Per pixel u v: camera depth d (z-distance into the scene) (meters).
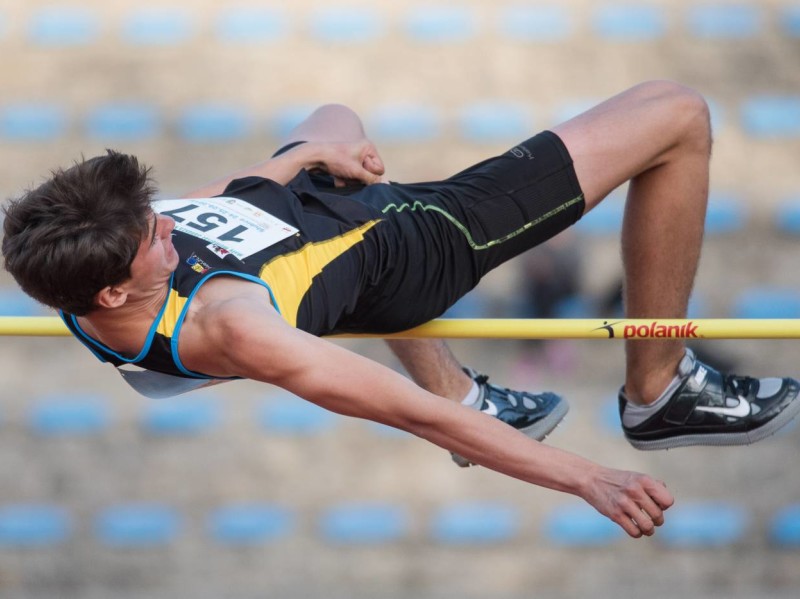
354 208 8.85
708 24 42.25
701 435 10.70
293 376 7.33
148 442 27.84
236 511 26.05
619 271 29.81
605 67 40.47
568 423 27.56
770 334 8.97
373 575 24.67
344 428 28.23
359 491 26.50
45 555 25.33
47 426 28.22
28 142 37.56
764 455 27.56
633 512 7.20
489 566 24.86
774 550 25.39
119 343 7.96
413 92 39.47
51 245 7.32
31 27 42.47
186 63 41.00
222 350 7.54
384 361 28.66
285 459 27.34
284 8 43.50
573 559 25.09
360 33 42.34
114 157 7.60
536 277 29.17
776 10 42.91
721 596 24.33
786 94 39.50
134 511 26.09
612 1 43.19
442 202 9.10
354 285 8.59
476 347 29.67
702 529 25.67
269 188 8.88
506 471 7.48
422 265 8.90
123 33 42.38
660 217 9.54
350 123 10.37
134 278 7.54
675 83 9.59
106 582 24.72
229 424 28.27
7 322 9.30
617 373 29.11
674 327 9.05
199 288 7.83
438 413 7.38
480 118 38.22
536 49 41.31
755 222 34.81
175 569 24.94
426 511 26.03
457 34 42.03
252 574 24.72
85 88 39.78
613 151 9.23
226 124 38.41
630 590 24.38
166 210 8.53
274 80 40.22
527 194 9.16
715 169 36.59
